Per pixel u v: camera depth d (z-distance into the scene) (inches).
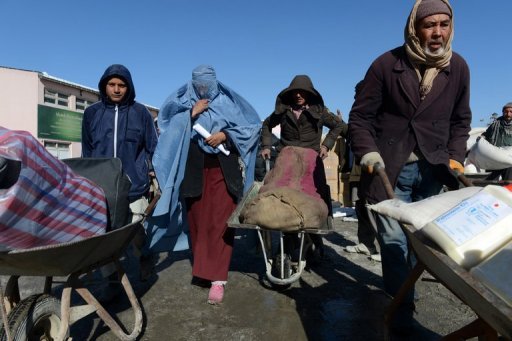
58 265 83.2
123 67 138.8
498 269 55.5
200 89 141.8
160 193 129.4
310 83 185.0
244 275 170.7
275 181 153.1
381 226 113.3
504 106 323.0
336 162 346.3
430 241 65.8
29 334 81.7
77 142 1041.5
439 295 147.2
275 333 119.1
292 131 190.7
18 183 67.1
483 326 65.7
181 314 132.1
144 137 144.6
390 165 111.7
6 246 69.5
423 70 108.8
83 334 117.0
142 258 152.0
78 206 85.3
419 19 103.2
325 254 202.8
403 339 113.6
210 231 140.8
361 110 114.0
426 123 109.1
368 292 151.4
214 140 135.9
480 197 65.8
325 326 123.6
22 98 927.0
